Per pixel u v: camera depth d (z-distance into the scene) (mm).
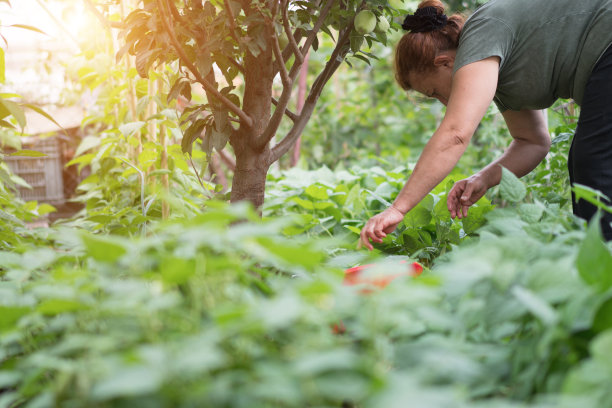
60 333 806
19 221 1650
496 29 1424
